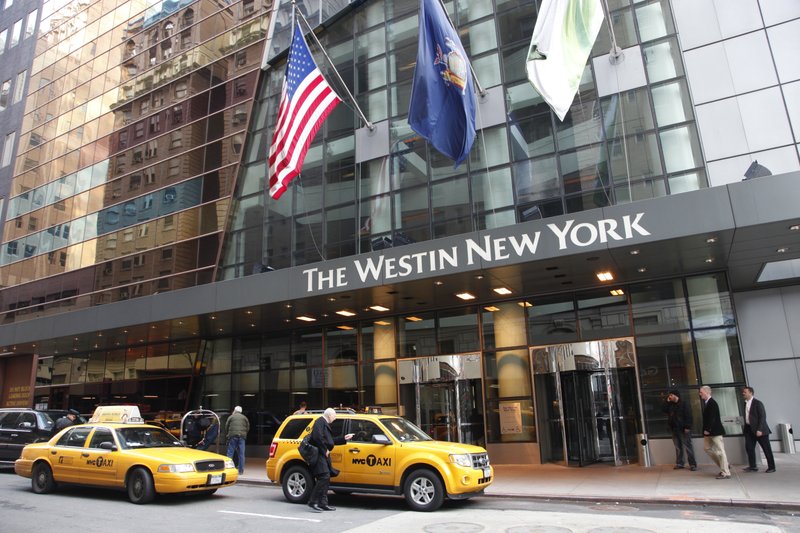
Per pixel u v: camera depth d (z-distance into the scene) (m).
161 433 12.28
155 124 25.73
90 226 26.58
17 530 8.25
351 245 18.83
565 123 16.33
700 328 14.59
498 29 18.11
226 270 21.27
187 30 26.19
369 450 10.22
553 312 16.50
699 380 14.32
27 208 30.50
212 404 22.27
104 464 11.19
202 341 23.11
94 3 31.58
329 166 20.12
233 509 10.02
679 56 15.53
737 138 14.70
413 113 12.77
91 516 9.37
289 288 16.28
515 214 16.33
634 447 14.96
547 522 8.34
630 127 15.51
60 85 31.64
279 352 21.20
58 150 30.03
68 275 26.61
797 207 10.74
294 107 15.93
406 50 19.73
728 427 13.88
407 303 17.33
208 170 23.02
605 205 15.20
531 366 16.44
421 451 9.79
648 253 12.80
